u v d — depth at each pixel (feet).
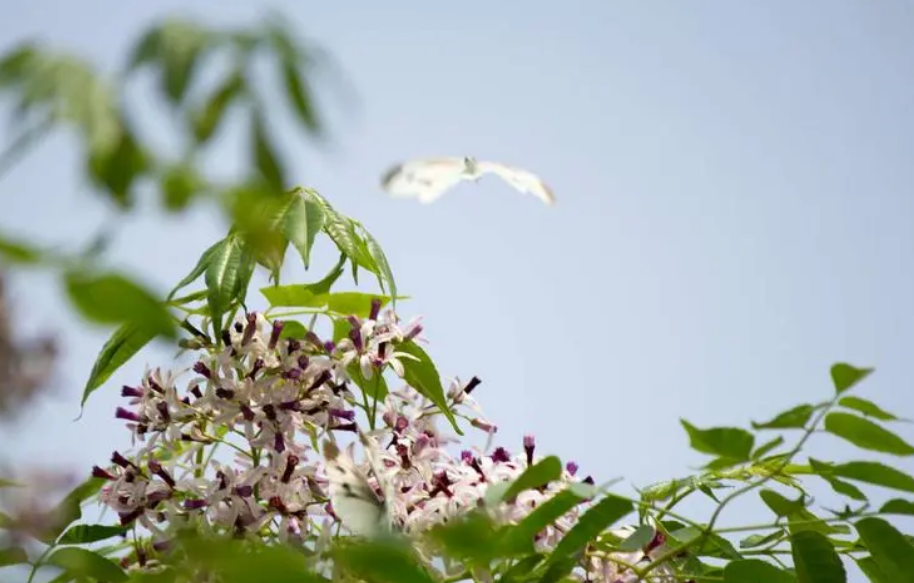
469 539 5.15
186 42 4.40
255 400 5.51
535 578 5.41
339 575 5.36
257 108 4.47
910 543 5.39
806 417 5.27
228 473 5.48
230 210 4.42
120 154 4.24
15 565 5.35
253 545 5.44
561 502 5.29
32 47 4.33
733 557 5.51
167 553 5.45
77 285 4.46
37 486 4.95
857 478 5.32
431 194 5.16
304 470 5.49
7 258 4.41
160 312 4.56
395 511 5.42
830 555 5.45
